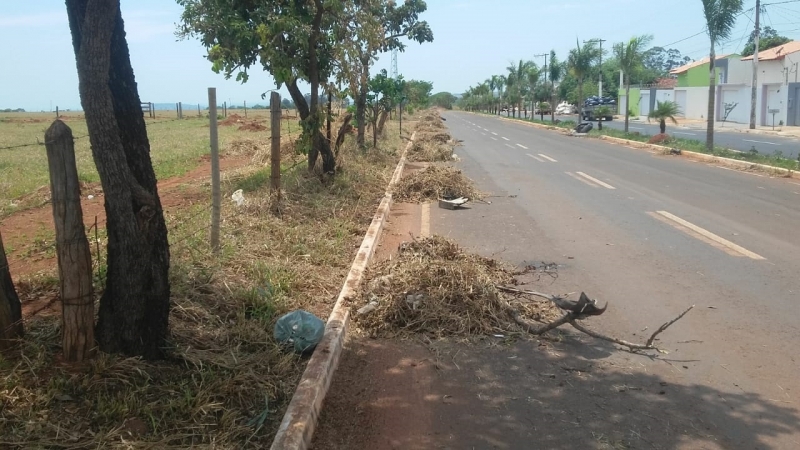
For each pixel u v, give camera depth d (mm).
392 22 18891
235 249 6859
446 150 21078
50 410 3498
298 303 5793
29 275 5867
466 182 13234
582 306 5027
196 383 3961
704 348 5023
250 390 4059
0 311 3934
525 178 15492
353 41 11859
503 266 7309
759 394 4273
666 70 102500
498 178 15547
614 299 6191
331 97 12242
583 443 3705
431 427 3891
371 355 4938
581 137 31797
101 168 3822
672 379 4512
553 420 3961
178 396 3834
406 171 17188
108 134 3783
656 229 9281
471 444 3703
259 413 3873
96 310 4582
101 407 3562
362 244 7922
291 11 10664
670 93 55500
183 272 5594
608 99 69000
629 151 23047
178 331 4598
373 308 5535
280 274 6262
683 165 17938
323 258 7160
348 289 6059
